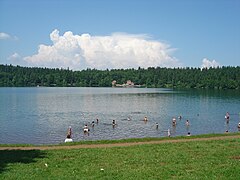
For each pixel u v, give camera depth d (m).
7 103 125.19
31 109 103.44
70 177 16.36
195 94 180.38
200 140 29.42
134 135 57.34
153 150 23.55
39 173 17.08
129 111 99.38
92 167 18.45
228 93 187.50
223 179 16.05
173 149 23.86
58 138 53.62
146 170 17.69
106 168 18.23
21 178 16.12
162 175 16.73
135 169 17.97
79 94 186.38
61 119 79.00
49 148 26.42
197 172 17.28
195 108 108.69
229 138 30.78
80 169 18.02
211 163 19.25
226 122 76.50
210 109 105.56
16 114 88.94
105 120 78.00
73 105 119.44
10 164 19.09
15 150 24.31
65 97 160.88
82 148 25.45
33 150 24.22
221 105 119.00
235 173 17.06
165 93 193.00
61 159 20.66
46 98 152.62
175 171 17.50
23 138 53.38
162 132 61.44
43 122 73.19
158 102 132.38
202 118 83.62
